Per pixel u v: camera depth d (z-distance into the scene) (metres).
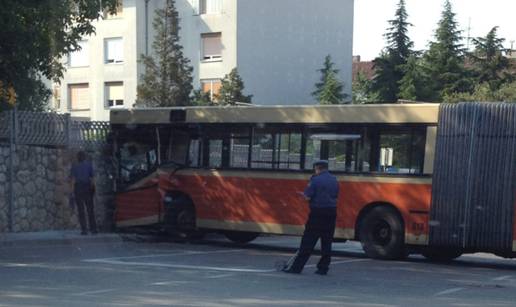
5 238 16.83
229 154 17.61
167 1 38.91
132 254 15.56
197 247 17.62
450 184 14.95
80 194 17.95
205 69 45.56
